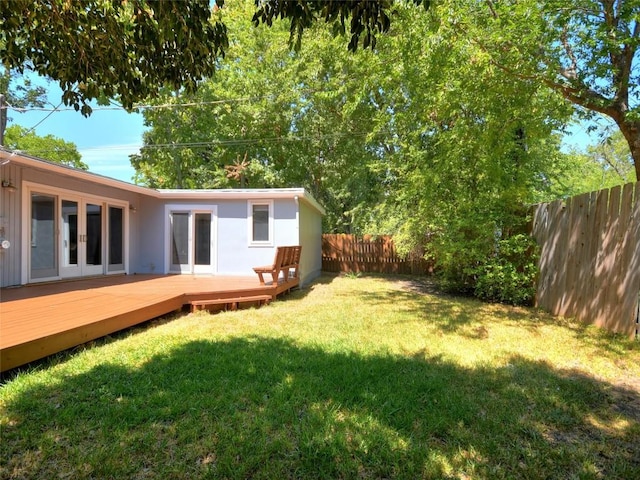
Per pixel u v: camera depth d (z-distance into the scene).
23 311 4.43
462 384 3.00
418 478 1.87
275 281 6.89
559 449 2.12
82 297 5.48
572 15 4.59
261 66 15.61
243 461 1.96
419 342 4.18
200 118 17.08
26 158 5.49
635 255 4.14
